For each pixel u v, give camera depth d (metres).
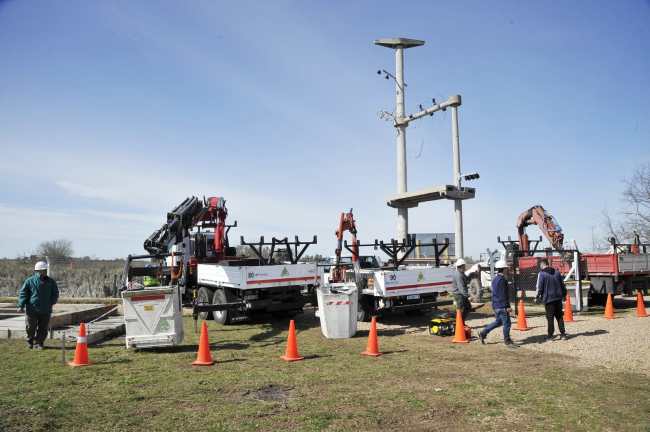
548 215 19.59
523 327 11.16
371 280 12.57
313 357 8.51
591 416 5.24
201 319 13.98
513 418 5.21
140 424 5.07
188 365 7.88
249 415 5.34
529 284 16.50
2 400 5.89
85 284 23.47
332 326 10.55
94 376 7.13
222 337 10.75
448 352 8.84
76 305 16.39
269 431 4.87
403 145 22.91
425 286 12.50
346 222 15.66
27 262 28.52
